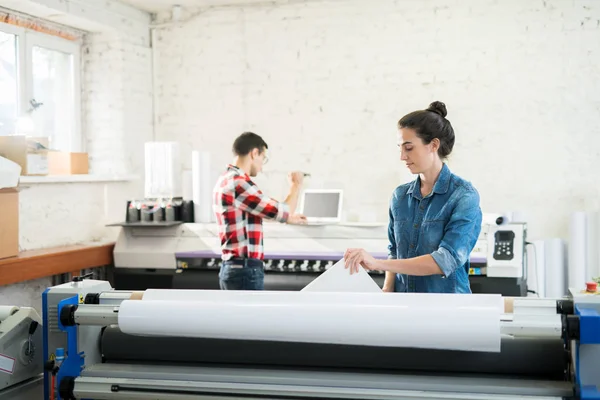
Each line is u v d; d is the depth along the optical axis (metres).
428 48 4.50
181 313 1.56
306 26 4.73
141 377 1.67
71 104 4.73
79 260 4.04
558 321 1.42
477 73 4.42
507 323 1.43
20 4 3.97
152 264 4.20
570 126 4.28
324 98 4.72
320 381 1.58
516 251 3.64
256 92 4.87
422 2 4.49
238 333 1.53
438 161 1.98
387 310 1.47
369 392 1.52
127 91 4.81
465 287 1.99
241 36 4.88
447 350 1.58
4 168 3.39
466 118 4.46
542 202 4.34
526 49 4.33
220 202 3.16
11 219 3.52
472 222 1.90
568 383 1.50
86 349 1.75
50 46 4.47
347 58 4.66
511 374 1.58
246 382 1.61
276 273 4.01
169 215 4.31
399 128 1.98
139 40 4.95
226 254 3.18
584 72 4.24
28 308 1.93
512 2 4.34
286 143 4.82
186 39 5.00
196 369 1.69
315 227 4.00
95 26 4.58
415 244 2.03
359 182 4.68
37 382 1.93
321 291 1.73
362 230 3.94
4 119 4.11
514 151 4.38
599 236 4.12
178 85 5.05
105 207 4.69
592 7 4.21
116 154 4.79
